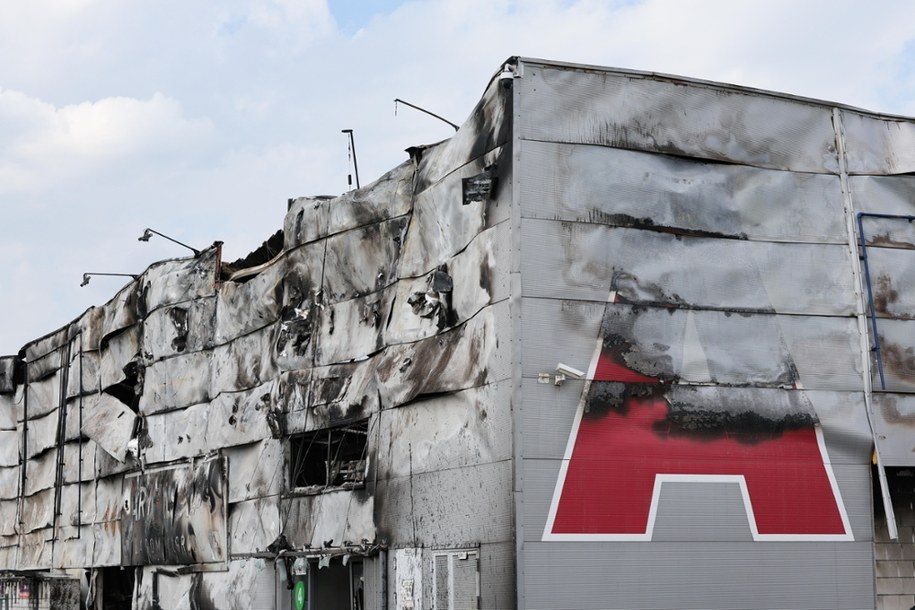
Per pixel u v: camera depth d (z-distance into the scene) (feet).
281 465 80.94
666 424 58.75
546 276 57.82
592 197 59.52
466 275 62.64
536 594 54.80
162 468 98.68
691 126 62.54
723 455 59.62
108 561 108.17
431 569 62.85
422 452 64.95
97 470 112.06
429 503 63.72
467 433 60.64
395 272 71.46
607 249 59.31
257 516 83.51
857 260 64.95
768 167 64.03
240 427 86.58
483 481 58.65
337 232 77.00
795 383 62.08
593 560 56.03
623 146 60.70
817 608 60.03
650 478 57.88
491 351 58.90
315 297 79.36
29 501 130.00
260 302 85.61
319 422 76.43
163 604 96.68
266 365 84.28
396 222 71.97
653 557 57.21
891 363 64.59
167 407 98.78
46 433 126.41
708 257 61.57
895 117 68.54
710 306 61.11
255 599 82.48
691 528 58.23
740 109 63.93
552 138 59.26
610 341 58.44
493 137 60.75
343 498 73.36
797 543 60.23
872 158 67.15
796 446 61.36
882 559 62.08
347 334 75.77
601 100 60.70
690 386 59.72
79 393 118.01
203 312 94.63
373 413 70.79
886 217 66.49
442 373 63.05
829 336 63.46
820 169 65.41
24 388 133.49
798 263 63.62
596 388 57.72
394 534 67.05
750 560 59.06
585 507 56.39
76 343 119.65
